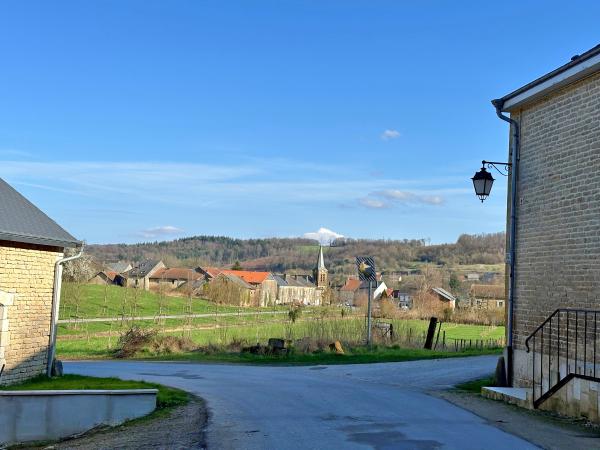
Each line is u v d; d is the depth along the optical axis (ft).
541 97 42.11
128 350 92.38
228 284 237.86
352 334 101.40
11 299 44.11
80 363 78.64
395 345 94.27
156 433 31.19
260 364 74.33
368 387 48.16
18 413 35.47
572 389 32.94
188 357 84.94
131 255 492.54
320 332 103.76
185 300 215.51
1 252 43.52
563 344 38.40
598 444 26.18
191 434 30.19
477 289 233.96
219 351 89.86
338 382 52.44
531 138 43.39
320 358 78.79
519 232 44.42
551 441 26.73
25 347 45.68
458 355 81.51
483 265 391.04
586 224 37.19
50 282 48.44
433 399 40.65
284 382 52.54
